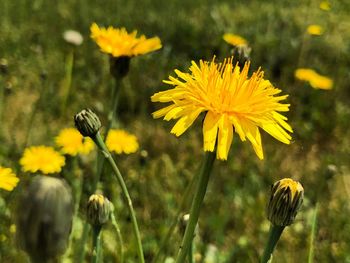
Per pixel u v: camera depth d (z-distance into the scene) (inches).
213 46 28.2
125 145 15.2
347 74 26.3
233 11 35.3
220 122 6.9
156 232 14.8
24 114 20.7
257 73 7.5
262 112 7.1
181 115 7.0
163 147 19.9
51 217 4.9
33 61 25.0
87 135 7.7
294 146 21.8
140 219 15.5
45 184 5.0
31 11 31.9
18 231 5.0
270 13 34.6
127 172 17.4
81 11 32.6
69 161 16.1
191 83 7.3
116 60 10.4
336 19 35.3
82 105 21.9
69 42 19.7
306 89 24.3
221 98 7.1
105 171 15.8
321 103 24.0
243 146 20.4
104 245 13.8
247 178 18.6
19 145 18.1
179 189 17.3
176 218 9.1
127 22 31.1
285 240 15.6
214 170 18.8
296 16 34.6
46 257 5.0
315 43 29.1
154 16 32.7
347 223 16.8
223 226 15.4
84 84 23.4
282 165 20.3
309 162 20.9
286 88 24.8
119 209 15.4
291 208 6.9
